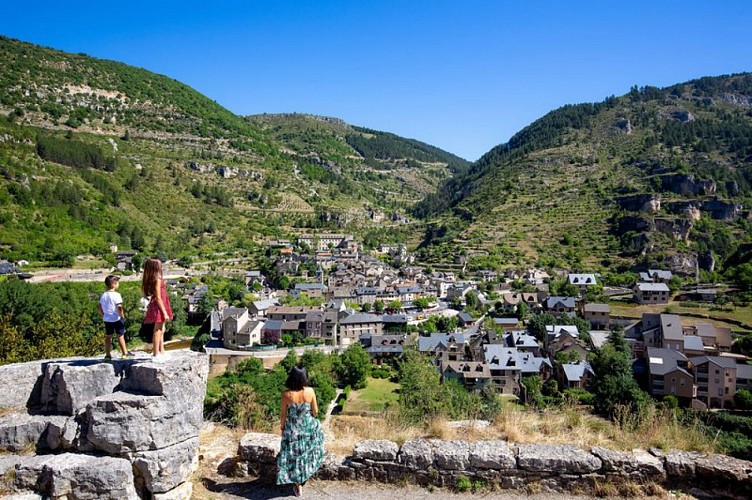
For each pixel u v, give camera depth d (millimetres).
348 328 75562
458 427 10992
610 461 8875
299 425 8594
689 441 9977
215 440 10969
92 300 67312
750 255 107750
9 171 115812
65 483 7785
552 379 51906
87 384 8984
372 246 175750
